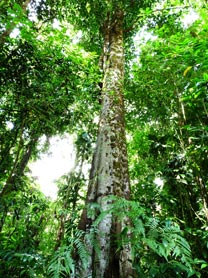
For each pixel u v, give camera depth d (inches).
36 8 243.6
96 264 84.4
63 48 150.1
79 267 84.7
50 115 165.6
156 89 173.9
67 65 155.5
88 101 161.8
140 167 217.9
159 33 141.3
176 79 145.1
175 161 161.6
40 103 156.0
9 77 152.5
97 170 118.9
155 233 78.9
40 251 153.5
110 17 236.7
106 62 191.5
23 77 151.9
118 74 178.7
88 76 164.1
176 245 75.9
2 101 178.5
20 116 170.4
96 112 174.9
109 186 110.1
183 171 155.6
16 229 150.4
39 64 153.6
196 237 123.3
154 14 232.2
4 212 164.6
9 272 99.0
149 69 153.7
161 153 183.5
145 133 234.4
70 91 153.7
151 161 204.4
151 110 215.5
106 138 133.9
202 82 101.0
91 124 181.6
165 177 154.9
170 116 189.6
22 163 239.8
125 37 261.9
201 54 106.0
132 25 254.2
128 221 95.8
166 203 154.7
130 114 243.3
